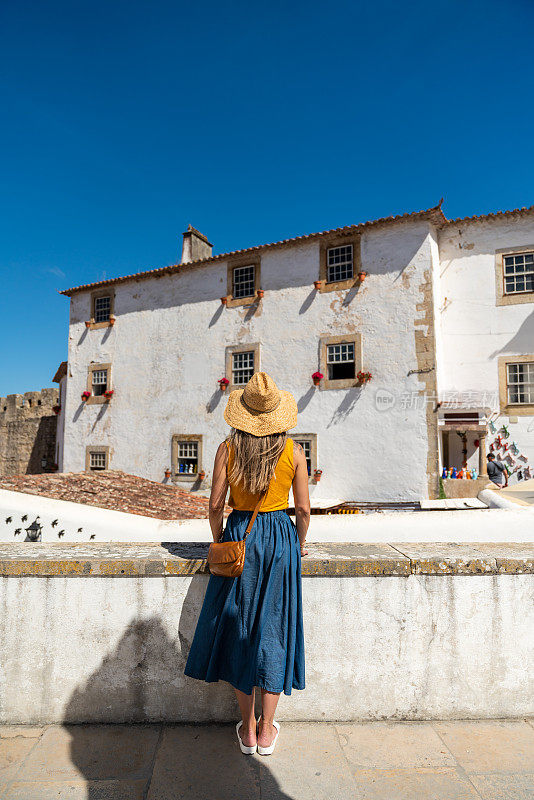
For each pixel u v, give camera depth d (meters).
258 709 2.90
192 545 3.35
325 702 2.89
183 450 19.09
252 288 18.25
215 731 2.81
